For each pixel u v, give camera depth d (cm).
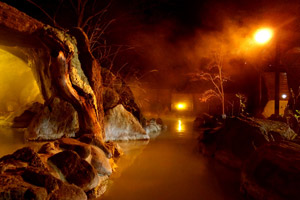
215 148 828
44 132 981
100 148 680
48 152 542
